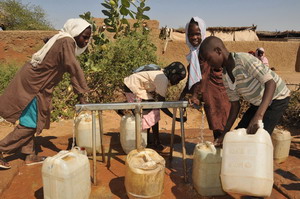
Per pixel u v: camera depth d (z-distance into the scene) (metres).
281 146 3.45
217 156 2.68
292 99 6.04
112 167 3.47
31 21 20.81
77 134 3.68
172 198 2.79
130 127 3.63
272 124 2.60
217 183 2.73
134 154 2.63
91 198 2.76
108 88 6.58
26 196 2.79
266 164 2.17
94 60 6.43
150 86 3.63
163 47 12.42
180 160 3.72
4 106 3.14
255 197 2.23
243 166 2.19
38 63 3.04
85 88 3.12
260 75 2.25
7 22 19.95
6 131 5.10
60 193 2.30
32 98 3.12
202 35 3.46
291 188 2.84
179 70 3.52
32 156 3.48
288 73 14.80
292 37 22.20
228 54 2.38
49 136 4.59
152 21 10.04
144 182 2.43
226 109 3.55
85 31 3.12
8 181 2.96
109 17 6.52
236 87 2.61
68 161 2.34
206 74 3.46
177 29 15.06
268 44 14.77
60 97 6.20
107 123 5.52
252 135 2.23
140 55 6.59
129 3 6.34
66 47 2.97
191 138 4.59
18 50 9.86
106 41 6.49
